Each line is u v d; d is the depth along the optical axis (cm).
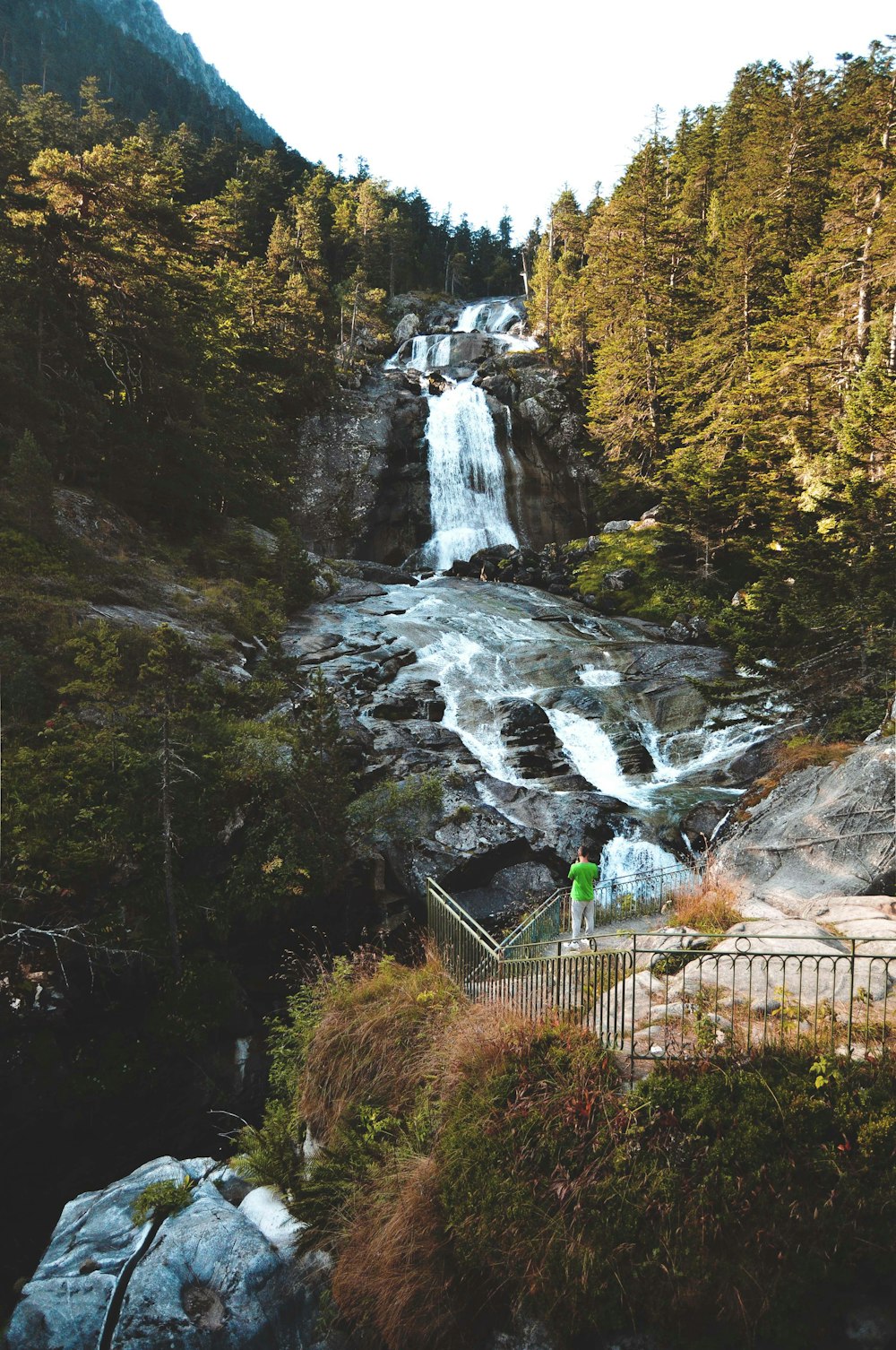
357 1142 930
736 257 4981
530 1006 952
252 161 10000
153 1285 853
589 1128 757
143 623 2628
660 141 6556
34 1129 1473
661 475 5359
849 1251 665
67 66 15400
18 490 2753
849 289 3894
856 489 2405
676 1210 695
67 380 3397
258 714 2420
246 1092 1661
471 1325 744
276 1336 824
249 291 6106
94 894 1703
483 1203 745
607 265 5950
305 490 5612
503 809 2306
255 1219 955
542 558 5119
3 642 2145
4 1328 1201
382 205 11088
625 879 1798
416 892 1994
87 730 1970
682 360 5216
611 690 3098
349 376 6688
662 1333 676
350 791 1955
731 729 2817
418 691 2977
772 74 7388
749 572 4453
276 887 1820
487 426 6288
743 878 1512
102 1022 1614
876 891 1336
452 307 9556
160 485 3741
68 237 3447
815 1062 752
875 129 3856
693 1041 826
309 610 3778
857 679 2161
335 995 1145
